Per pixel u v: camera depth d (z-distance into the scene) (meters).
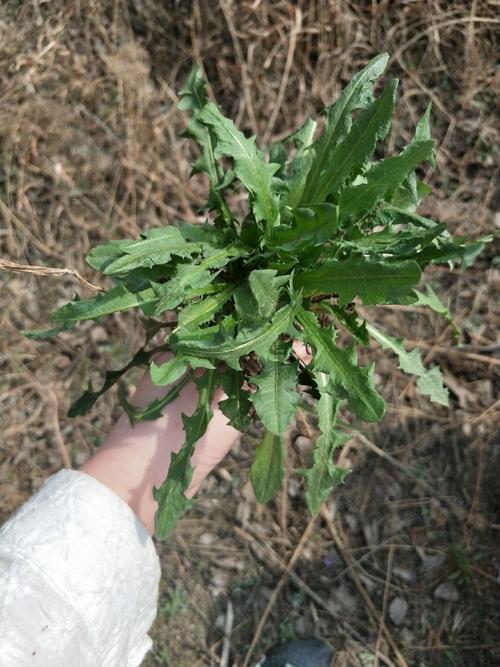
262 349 0.35
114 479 0.41
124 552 0.38
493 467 0.72
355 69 0.76
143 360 0.44
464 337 0.74
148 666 0.69
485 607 0.69
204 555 0.72
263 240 0.39
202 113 0.37
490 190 0.75
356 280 0.35
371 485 0.72
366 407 0.35
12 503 0.72
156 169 0.76
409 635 0.69
